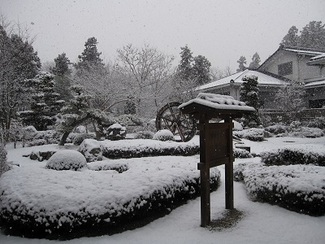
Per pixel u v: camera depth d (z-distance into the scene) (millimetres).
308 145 7668
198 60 32250
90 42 33500
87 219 3408
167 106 13375
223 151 4176
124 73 21188
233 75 24812
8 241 3420
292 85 19656
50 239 3410
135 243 3254
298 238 3258
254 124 17203
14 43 17828
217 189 5496
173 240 3316
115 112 23562
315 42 34781
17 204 3553
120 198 3627
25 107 22250
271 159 7152
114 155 9578
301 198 3965
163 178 4414
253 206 4449
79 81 19859
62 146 12570
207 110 3520
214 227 3666
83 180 4305
